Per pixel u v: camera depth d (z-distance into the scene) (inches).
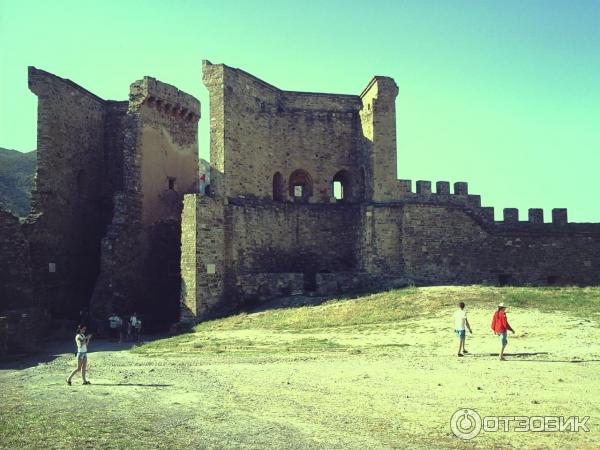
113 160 1609.3
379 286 1301.7
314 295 1282.0
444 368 663.1
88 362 834.8
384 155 1481.3
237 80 1445.6
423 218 1417.3
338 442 426.0
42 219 1321.4
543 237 1560.0
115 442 426.9
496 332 714.2
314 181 1609.3
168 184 1505.9
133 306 1330.0
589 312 976.9
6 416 502.0
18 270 1170.6
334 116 1640.0
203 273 1245.7
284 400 547.8
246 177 1460.4
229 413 506.9
